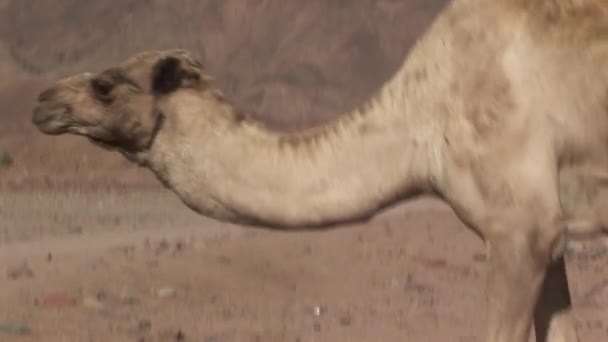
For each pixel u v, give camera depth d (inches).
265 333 714.2
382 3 3737.7
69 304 756.0
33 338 676.1
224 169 413.7
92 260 890.7
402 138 414.9
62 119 423.2
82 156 2018.9
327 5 3713.1
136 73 416.8
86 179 1785.2
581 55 404.2
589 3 409.7
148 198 1576.0
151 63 416.8
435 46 416.8
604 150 405.7
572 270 942.4
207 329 719.1
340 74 3560.5
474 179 406.0
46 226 1187.9
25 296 768.9
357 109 422.9
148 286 810.8
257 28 3693.4
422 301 819.4
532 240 403.5
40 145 2113.7
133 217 1317.7
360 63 3597.4
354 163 414.6
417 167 414.0
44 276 829.2
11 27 3922.2
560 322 435.5
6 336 675.4
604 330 737.0
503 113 402.6
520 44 405.4
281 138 418.6
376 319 761.6
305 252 939.3
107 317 733.3
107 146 424.8
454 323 755.4
